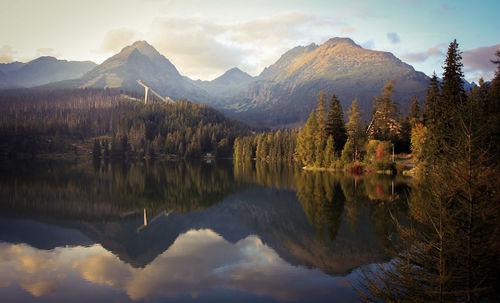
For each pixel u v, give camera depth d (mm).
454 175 12500
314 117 98312
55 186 63406
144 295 16844
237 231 30688
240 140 191125
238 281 18562
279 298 16359
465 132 12750
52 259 22891
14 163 133750
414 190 48188
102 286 18000
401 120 103938
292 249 24344
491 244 11406
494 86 28672
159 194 54969
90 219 36656
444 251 12023
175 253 24141
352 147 90000
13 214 38500
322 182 64000
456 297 12055
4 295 16875
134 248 25672
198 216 38094
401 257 14766
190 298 16484
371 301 15391
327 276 19062
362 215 34031
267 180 73125
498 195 11508
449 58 58156
